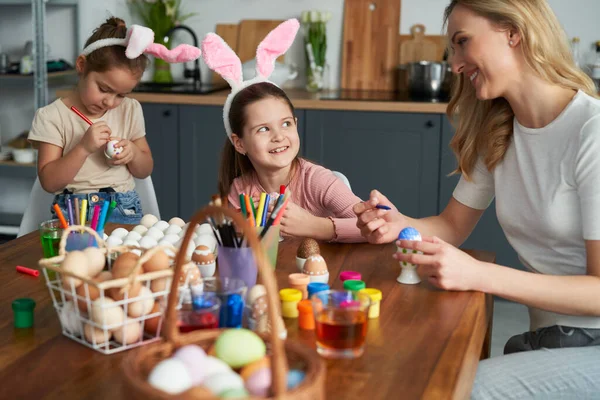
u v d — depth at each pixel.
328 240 1.79
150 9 4.20
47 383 1.04
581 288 1.46
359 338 1.12
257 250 0.89
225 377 0.85
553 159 1.63
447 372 1.08
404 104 3.51
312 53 4.02
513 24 1.58
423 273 1.55
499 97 1.76
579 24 3.83
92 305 1.11
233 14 4.22
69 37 4.22
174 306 0.98
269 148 2.01
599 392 1.46
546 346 1.64
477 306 1.36
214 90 3.89
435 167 3.55
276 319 0.84
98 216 1.58
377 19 4.04
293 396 0.81
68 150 2.52
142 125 2.64
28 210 2.45
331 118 3.60
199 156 3.77
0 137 4.34
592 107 1.57
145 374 0.92
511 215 1.77
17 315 1.24
